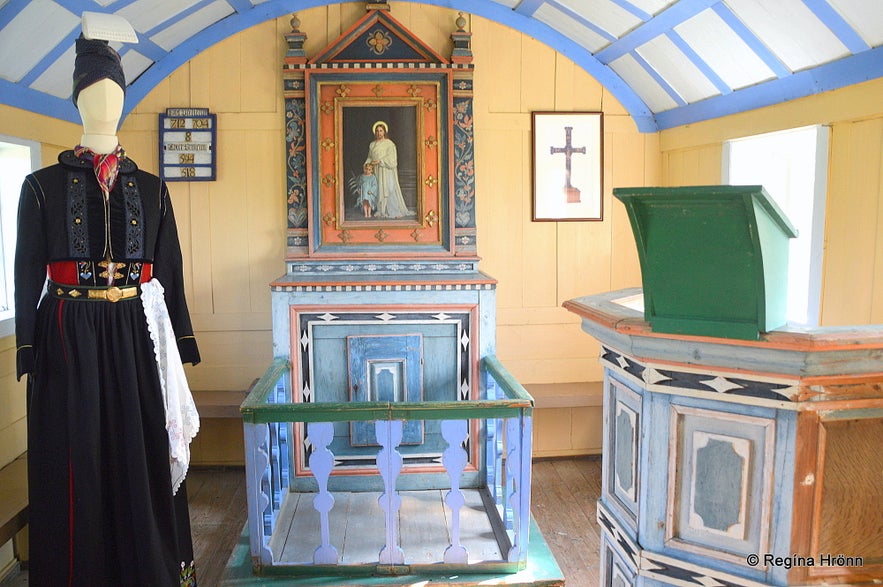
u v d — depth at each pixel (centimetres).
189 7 322
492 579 246
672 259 156
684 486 166
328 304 315
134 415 215
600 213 391
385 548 248
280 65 366
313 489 323
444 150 357
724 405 159
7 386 281
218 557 306
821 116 260
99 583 212
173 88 365
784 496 153
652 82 360
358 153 356
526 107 382
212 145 367
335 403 242
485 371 320
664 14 293
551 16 357
